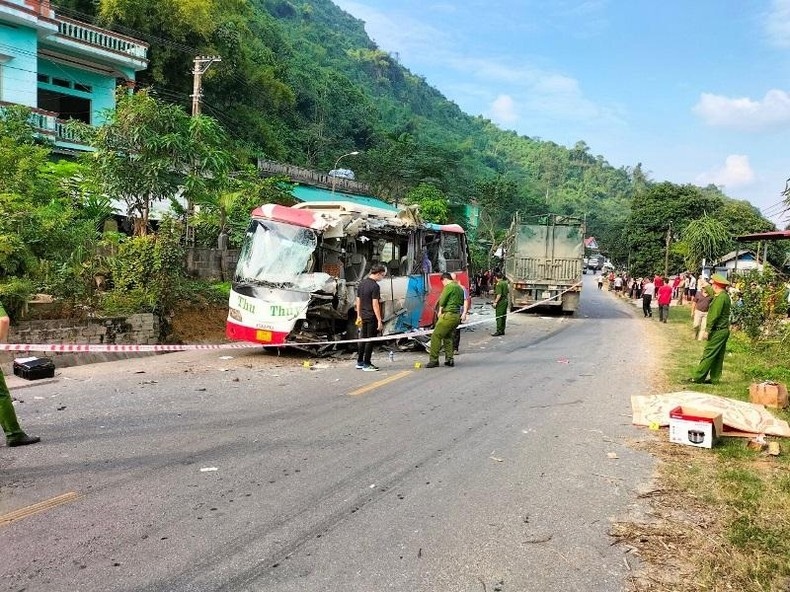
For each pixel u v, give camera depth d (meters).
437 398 8.95
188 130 15.41
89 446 6.15
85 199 15.06
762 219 52.88
